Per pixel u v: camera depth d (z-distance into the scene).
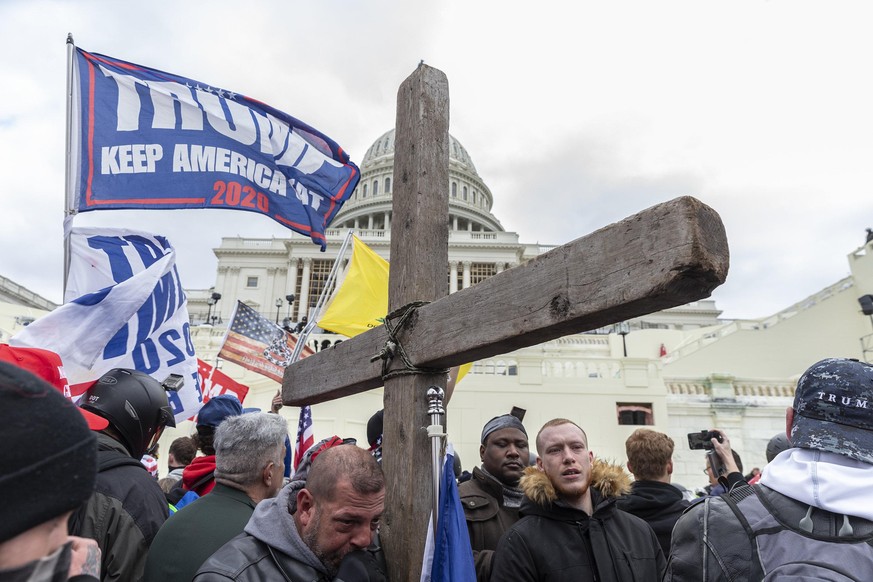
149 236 4.02
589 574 2.12
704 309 52.88
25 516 0.60
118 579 1.73
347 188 4.59
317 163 4.48
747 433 16.23
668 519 2.86
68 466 0.66
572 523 2.24
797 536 1.24
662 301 1.23
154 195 3.77
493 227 71.19
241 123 4.21
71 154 3.56
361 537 1.55
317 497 1.56
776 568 1.22
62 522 0.67
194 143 4.00
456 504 1.83
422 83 2.45
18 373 0.66
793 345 22.69
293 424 14.75
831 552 1.18
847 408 1.33
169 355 3.92
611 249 1.32
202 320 44.16
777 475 1.36
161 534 1.83
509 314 1.59
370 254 4.65
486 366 17.72
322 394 2.62
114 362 3.64
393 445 2.03
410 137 2.43
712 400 16.81
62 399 0.70
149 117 3.88
